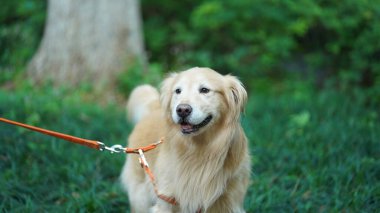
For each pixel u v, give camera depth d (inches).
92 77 375.2
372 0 412.2
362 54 412.2
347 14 421.4
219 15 424.8
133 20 389.7
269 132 271.1
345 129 268.5
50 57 382.3
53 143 235.9
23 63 420.2
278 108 330.0
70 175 210.7
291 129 274.4
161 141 165.5
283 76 447.5
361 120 297.7
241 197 157.9
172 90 158.2
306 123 278.8
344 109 325.1
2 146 225.1
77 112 301.1
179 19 495.2
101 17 376.8
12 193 190.4
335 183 200.1
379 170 208.8
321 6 427.5
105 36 378.0
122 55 382.9
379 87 376.2
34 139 241.8
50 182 208.4
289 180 209.6
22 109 278.2
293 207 188.1
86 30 376.5
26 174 211.6
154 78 377.7
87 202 185.2
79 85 373.4
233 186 155.6
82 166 220.1
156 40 471.2
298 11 410.6
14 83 387.5
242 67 444.5
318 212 186.5
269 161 229.8
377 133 263.9
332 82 419.5
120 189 205.5
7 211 175.5
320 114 313.0
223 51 468.8
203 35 465.4
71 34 376.8
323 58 443.8
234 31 442.6
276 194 194.1
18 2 485.4
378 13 411.8
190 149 152.4
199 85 152.8
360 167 211.6
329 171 209.6
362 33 420.5
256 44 448.5
